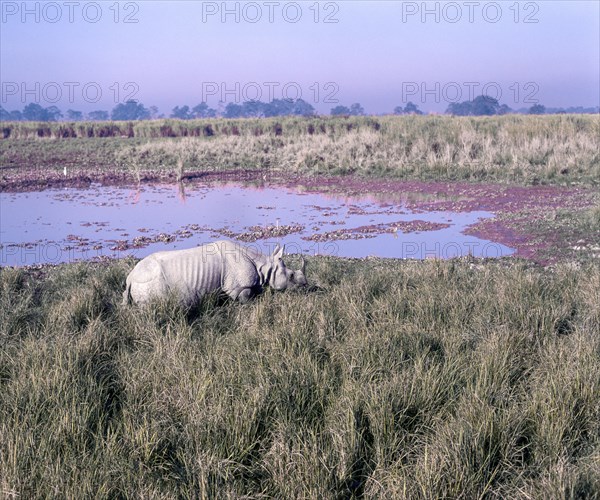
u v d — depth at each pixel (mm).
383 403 5250
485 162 24391
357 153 27609
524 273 9867
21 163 30688
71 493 4363
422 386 5566
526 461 5016
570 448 5066
